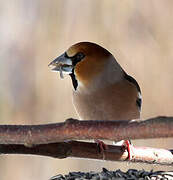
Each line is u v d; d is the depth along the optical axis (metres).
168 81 13.54
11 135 6.07
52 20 14.06
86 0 13.89
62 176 7.39
